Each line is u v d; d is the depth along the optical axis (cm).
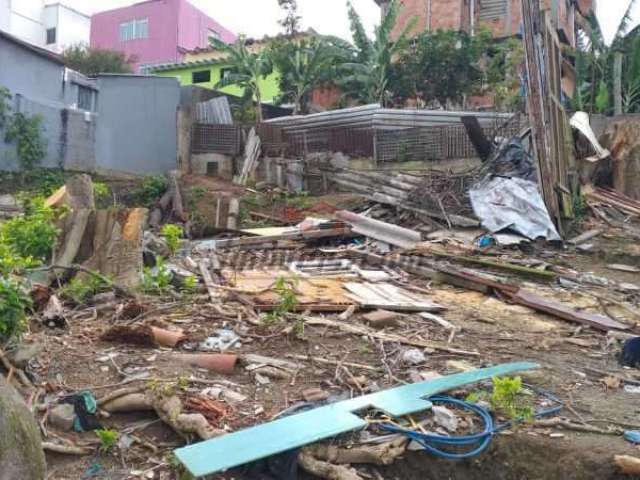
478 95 2117
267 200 1524
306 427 362
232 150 1784
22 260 600
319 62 2134
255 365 494
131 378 443
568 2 2397
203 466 312
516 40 1995
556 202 1169
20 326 452
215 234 1386
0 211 1261
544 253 1074
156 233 1230
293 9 2397
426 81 2058
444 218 1217
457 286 883
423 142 1648
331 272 923
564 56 2048
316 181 1634
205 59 2869
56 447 349
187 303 682
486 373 479
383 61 2038
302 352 542
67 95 1858
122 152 1844
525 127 1417
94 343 526
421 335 620
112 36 3312
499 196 1178
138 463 354
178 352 520
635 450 371
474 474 373
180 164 1817
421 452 375
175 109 1873
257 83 2198
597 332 675
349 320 656
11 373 415
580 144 1459
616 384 495
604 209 1309
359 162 1708
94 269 739
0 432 276
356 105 2209
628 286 908
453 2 2275
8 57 1672
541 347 600
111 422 395
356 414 397
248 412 409
